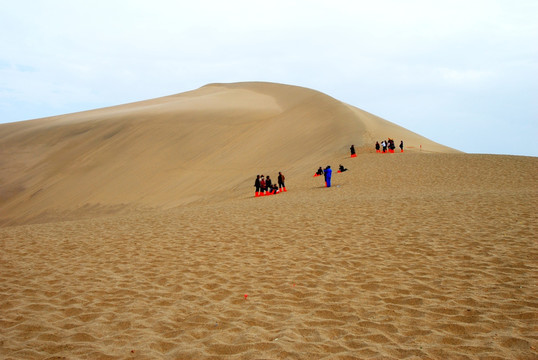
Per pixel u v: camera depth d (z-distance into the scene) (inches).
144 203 1756.9
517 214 409.7
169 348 172.6
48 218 1814.7
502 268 255.0
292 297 231.0
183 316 208.1
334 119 2226.9
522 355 151.7
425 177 957.2
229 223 476.4
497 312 192.5
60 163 2400.3
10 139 2827.3
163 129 2581.2
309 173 1334.9
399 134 2068.2
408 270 265.6
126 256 339.0
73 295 246.7
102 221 594.6
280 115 2593.5
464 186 794.2
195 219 531.8
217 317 205.5
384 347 165.0
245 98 3521.2
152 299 235.3
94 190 2015.3
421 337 172.6
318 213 506.9
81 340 182.9
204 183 1812.3
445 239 333.7
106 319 206.8
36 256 351.9
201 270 289.3
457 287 229.8
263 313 208.8
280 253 325.4
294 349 165.6
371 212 485.1
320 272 272.7
